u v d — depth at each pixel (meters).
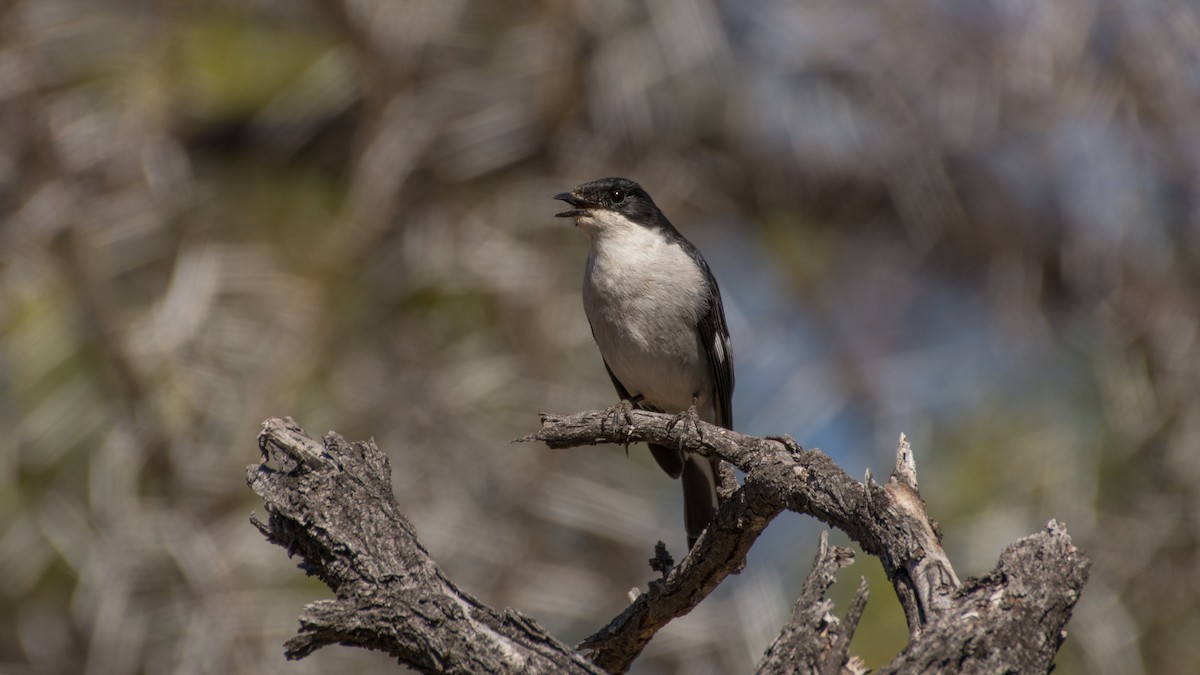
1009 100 14.70
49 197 13.16
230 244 13.59
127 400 12.31
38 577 12.22
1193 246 14.20
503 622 4.36
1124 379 12.47
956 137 14.80
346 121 14.77
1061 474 11.68
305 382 12.69
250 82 14.59
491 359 12.97
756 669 4.02
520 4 15.05
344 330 13.14
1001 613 3.76
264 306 13.06
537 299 13.27
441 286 13.25
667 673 11.38
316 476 4.56
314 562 4.57
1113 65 14.45
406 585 4.38
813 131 15.09
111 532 11.89
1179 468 11.91
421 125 14.23
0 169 13.54
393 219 13.88
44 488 12.30
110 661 11.51
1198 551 11.48
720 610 11.43
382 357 13.04
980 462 11.78
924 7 14.85
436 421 12.62
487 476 12.59
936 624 3.78
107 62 14.27
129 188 13.73
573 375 13.06
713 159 15.21
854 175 15.28
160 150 13.90
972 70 14.75
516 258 13.41
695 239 15.02
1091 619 11.04
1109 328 13.44
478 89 14.73
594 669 4.29
